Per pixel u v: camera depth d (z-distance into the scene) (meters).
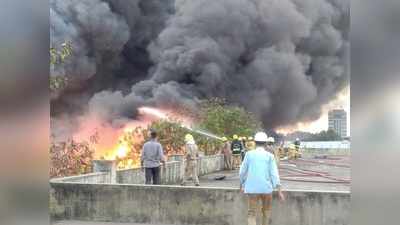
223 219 8.91
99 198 9.47
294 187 18.09
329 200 8.46
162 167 15.96
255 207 7.73
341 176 23.42
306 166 31.59
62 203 9.57
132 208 9.32
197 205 9.04
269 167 7.67
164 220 9.19
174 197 9.15
